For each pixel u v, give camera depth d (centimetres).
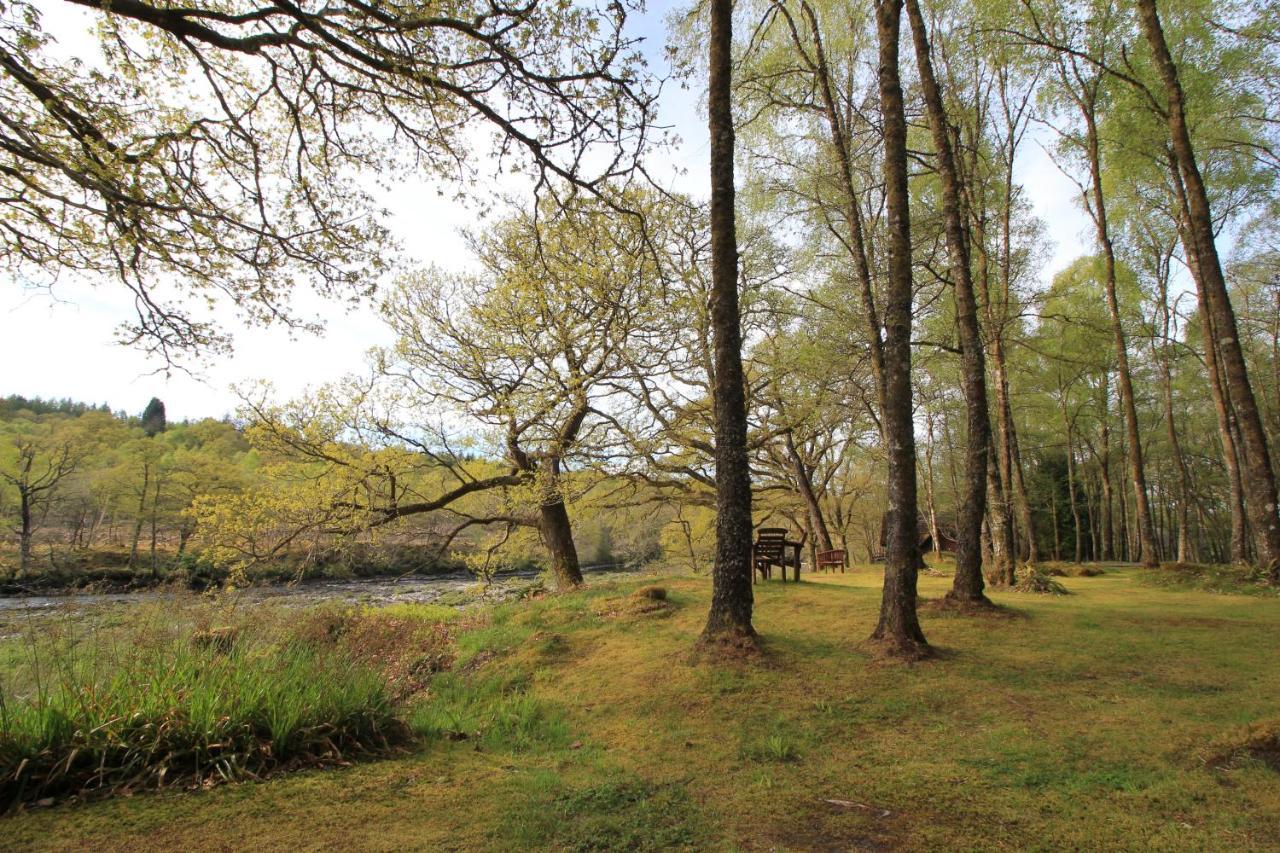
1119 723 442
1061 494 3619
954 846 294
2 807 306
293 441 1249
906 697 525
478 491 1627
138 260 631
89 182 500
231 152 652
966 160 1376
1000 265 1605
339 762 395
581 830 315
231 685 421
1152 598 997
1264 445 1050
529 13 514
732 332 690
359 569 3100
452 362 1449
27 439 3316
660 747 463
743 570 680
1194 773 355
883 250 1477
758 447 1744
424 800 341
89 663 425
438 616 1220
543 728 538
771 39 1335
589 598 1124
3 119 478
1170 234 1961
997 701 504
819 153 1430
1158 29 1127
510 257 1306
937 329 1675
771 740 453
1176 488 3378
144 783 338
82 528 3775
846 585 1161
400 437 1380
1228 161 1573
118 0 448
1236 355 1064
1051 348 2158
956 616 795
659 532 3172
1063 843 293
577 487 1412
